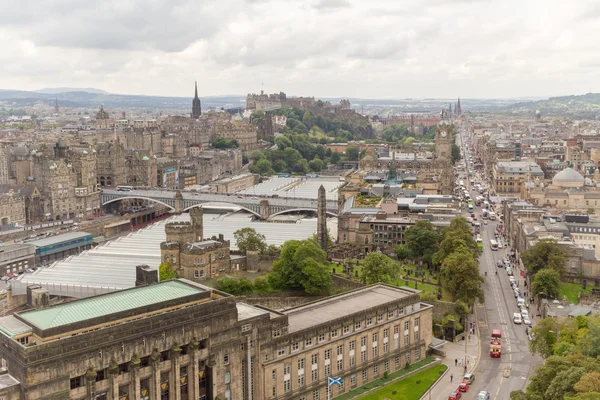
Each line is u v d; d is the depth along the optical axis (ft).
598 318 622.95
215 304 536.01
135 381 488.02
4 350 460.14
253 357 568.41
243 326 558.15
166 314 506.07
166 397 512.22
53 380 448.24
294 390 597.11
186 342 518.78
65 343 453.58
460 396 617.21
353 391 636.07
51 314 493.36
